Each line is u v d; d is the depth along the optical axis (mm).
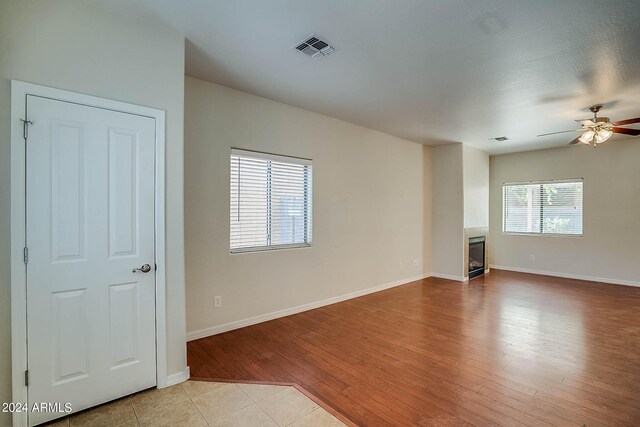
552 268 6234
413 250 5805
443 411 2014
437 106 3809
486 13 2029
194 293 3104
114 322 2068
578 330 3391
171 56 2291
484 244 6465
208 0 1939
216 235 3250
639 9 1953
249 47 2498
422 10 2006
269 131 3658
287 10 2027
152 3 1974
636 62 2652
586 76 2936
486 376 2443
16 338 1755
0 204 1717
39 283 1820
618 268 5539
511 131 4938
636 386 2297
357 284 4742
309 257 4094
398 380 2387
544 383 2340
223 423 1882
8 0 1739
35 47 1806
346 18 2105
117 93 2066
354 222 4695
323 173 4246
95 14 1988
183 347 2355
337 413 1987
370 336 3236
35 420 1807
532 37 2301
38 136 1813
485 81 3084
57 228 1875
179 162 2324
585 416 1962
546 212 6344
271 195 3750
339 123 4438
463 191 5812
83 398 1958
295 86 3268
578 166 5910
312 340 3133
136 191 2146
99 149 2008
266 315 3660
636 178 5379
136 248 2148
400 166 5512
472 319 3746
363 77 3025
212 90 3203
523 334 3279
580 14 2020
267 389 2254
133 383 2145
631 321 3668
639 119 3213
